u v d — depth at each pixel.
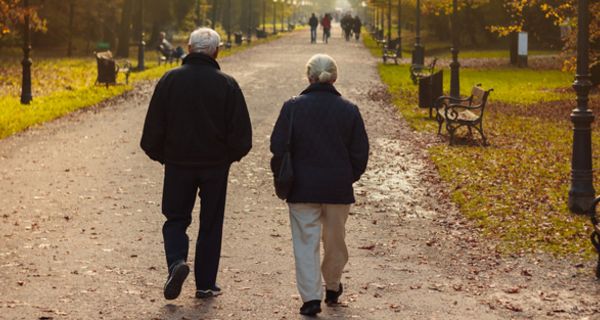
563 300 14.87
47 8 129.88
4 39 122.12
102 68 60.25
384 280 16.16
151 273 16.38
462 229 20.58
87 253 17.83
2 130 37.31
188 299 14.73
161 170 28.67
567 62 53.94
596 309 14.34
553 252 18.12
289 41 159.25
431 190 25.59
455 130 36.31
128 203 23.27
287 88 61.03
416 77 65.50
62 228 20.17
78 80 68.94
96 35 151.12
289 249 18.56
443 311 14.20
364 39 169.62
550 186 25.89
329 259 14.26
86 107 48.69
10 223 20.61
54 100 50.72
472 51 134.88
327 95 13.98
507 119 44.50
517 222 20.92
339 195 13.69
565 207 22.69
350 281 16.08
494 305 14.52
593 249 18.08
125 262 17.16
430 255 18.12
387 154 32.66
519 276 16.44
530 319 13.80
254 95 55.94
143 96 55.34
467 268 17.06
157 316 13.70
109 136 36.84
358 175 14.03
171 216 14.47
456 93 48.72
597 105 51.47
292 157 13.82
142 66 79.81
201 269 14.76
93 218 21.33
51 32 138.75
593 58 58.38
